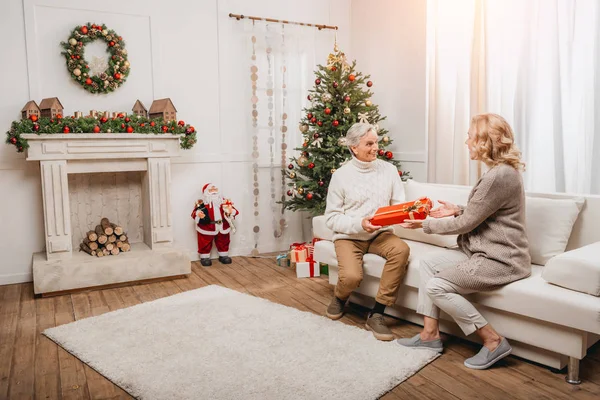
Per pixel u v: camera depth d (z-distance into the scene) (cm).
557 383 211
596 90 298
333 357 235
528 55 338
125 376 219
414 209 248
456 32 388
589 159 305
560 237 250
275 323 278
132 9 398
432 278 233
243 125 452
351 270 274
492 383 212
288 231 482
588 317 193
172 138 379
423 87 417
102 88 388
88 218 396
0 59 359
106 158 358
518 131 348
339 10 495
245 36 446
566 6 314
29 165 375
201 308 305
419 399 200
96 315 303
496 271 221
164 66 414
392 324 282
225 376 217
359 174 289
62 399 204
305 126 417
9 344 261
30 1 364
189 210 434
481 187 222
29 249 381
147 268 369
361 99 414
